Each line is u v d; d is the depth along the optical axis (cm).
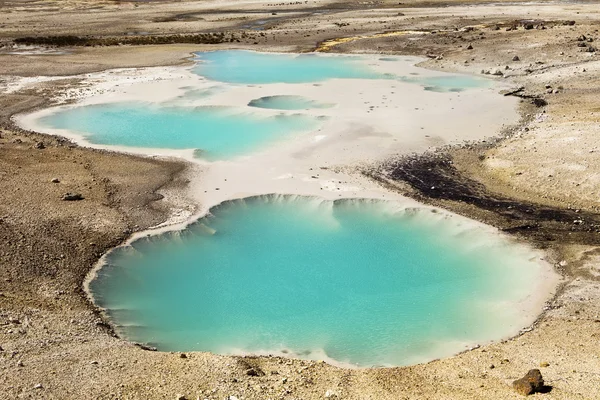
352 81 3812
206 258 1850
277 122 3003
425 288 1689
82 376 1155
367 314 1575
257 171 2409
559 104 3206
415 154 2591
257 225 2042
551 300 1570
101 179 2306
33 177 2280
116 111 3241
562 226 1970
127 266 1764
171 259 1833
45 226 1870
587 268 1702
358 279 1739
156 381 1151
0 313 1371
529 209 2095
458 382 1202
